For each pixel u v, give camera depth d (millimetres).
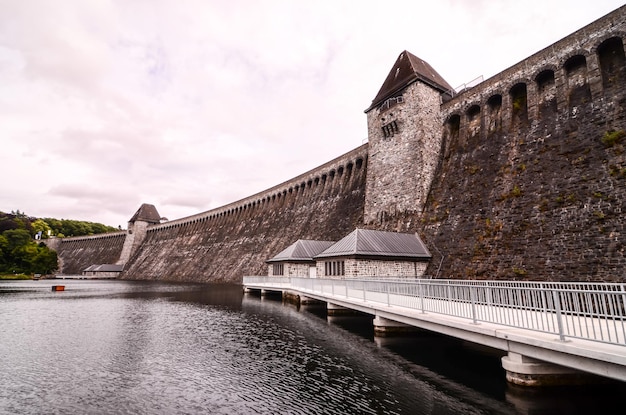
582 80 25688
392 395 11539
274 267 46656
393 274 29484
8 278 107125
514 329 11266
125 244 121562
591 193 21344
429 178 35969
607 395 10125
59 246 151875
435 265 29797
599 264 19078
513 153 28391
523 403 10148
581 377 10297
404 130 38969
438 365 14156
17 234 124000
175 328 24672
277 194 73688
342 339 19609
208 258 82938
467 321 12961
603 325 11758
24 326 26000
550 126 26391
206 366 15594
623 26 23359
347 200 52375
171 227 112562
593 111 23812
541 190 24484
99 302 41625
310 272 41156
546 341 9547
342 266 30047
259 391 12477
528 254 22875
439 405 10516
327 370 14422
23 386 13484
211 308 34844
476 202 29312
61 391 12945
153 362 16391
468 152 33406
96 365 16047
